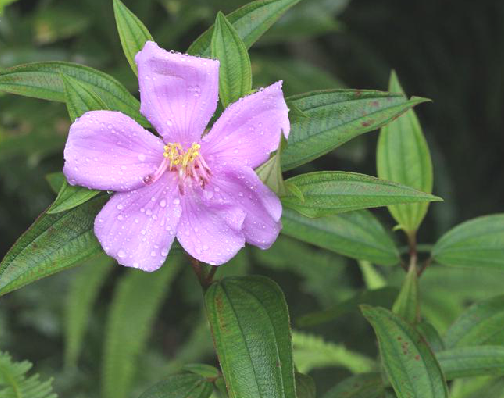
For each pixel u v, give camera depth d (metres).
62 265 0.61
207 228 0.62
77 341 1.17
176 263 1.18
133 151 0.61
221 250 0.62
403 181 0.68
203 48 0.63
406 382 0.63
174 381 0.65
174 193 0.62
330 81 1.18
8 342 1.39
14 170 1.40
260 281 0.62
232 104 0.61
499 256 0.68
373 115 0.63
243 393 0.60
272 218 0.61
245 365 0.61
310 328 1.38
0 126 1.21
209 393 0.65
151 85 0.61
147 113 0.62
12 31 1.25
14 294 1.40
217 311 0.62
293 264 1.26
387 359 0.64
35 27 1.19
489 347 0.66
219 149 0.62
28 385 0.70
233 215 0.61
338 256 1.36
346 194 0.61
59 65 0.62
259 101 0.61
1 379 0.70
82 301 1.18
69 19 1.19
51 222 0.61
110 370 1.13
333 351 0.82
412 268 0.68
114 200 0.61
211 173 0.62
